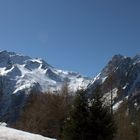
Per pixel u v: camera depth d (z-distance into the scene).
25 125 53.53
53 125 51.31
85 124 26.23
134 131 51.31
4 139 27.11
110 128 26.44
